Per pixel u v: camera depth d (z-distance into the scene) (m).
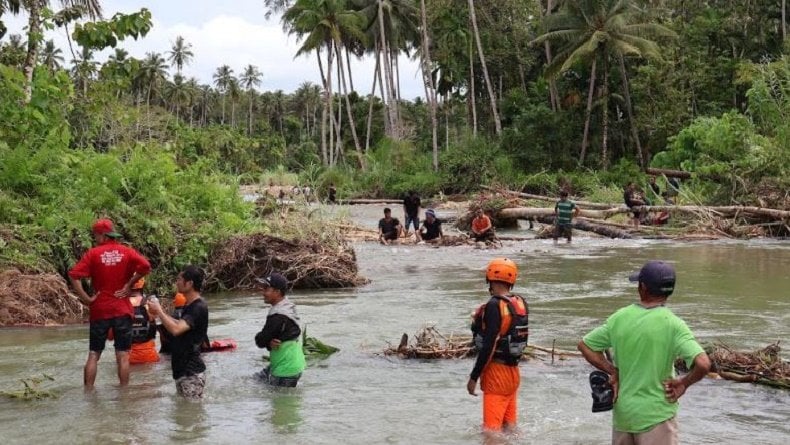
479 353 6.11
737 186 26.34
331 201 39.69
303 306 12.42
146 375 8.12
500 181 47.22
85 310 11.68
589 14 45.44
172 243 13.98
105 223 7.68
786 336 9.78
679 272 16.12
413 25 62.69
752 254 19.61
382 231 22.97
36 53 15.97
